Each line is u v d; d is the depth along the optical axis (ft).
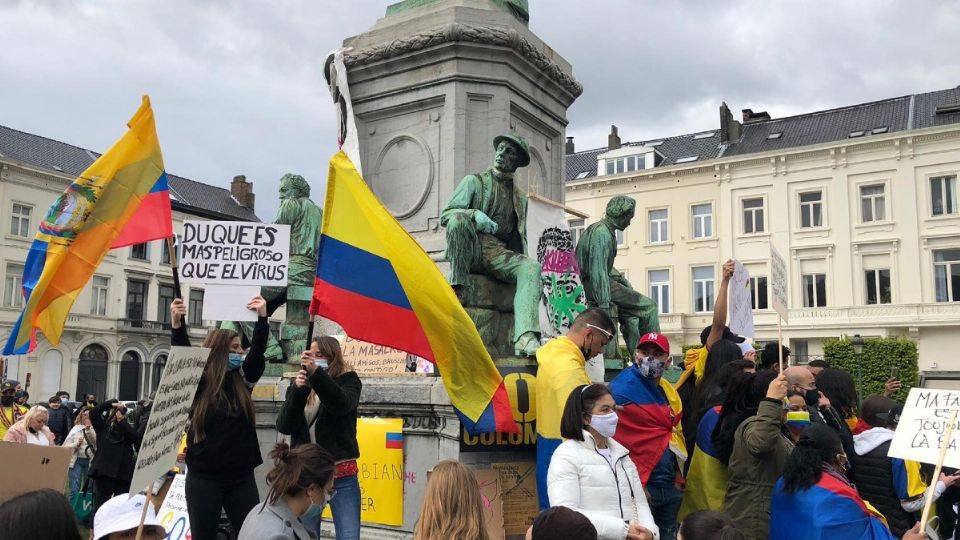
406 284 15.17
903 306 103.09
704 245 117.08
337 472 13.85
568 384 14.32
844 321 106.32
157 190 15.65
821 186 109.29
